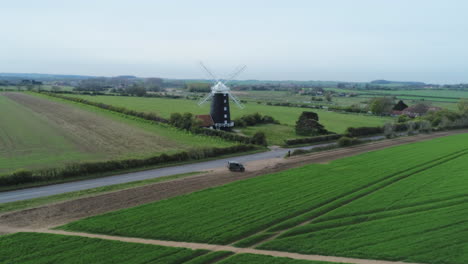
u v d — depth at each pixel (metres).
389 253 30.20
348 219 37.34
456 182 49.72
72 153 68.06
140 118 114.25
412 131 106.56
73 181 52.00
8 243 31.69
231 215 38.66
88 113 126.94
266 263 28.80
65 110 133.25
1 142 75.56
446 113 123.12
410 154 70.88
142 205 41.59
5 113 119.12
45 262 28.69
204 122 97.50
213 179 53.69
